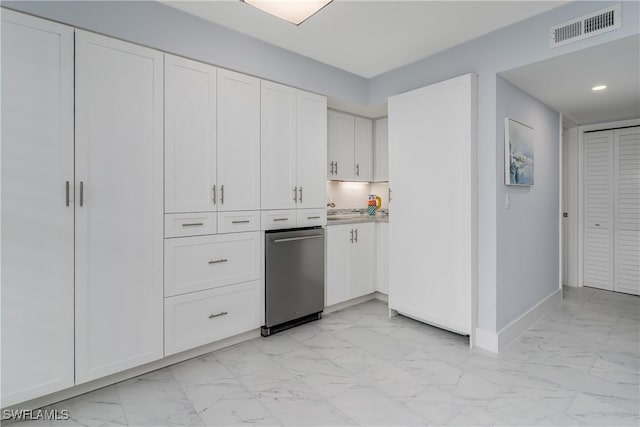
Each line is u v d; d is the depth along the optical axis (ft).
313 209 10.32
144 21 6.86
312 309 10.22
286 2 6.30
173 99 7.34
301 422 5.62
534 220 10.31
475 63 8.66
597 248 13.91
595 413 5.82
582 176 14.16
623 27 6.41
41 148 5.76
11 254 5.53
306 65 9.82
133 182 6.80
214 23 7.89
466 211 8.56
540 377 7.06
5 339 5.50
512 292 9.05
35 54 5.68
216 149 8.07
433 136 9.29
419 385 6.76
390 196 10.55
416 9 7.29
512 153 8.78
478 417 5.74
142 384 6.79
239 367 7.51
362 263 11.89
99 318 6.43
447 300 9.04
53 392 5.96
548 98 10.32
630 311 11.14
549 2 7.04
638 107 11.39
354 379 7.00
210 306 8.06
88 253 6.28
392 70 10.82
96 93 6.31
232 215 8.41
